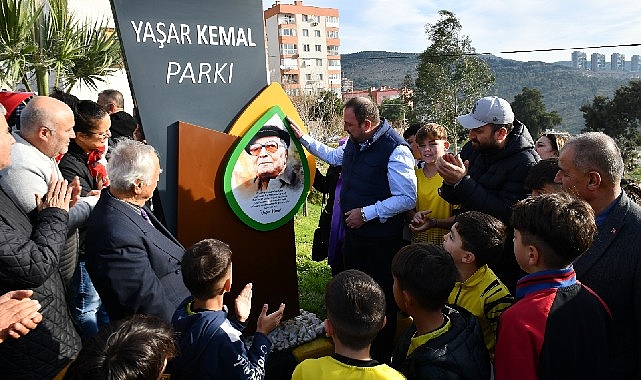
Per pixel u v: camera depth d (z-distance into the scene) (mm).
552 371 1473
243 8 3193
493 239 2076
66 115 2307
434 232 3258
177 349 1448
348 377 1502
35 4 7160
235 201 3043
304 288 4543
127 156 2111
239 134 3070
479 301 2102
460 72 34875
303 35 64938
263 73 3273
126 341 1200
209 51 3045
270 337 3250
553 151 3463
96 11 12227
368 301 1551
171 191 2891
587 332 1521
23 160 2172
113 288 2021
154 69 2848
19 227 1931
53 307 2025
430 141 3281
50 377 1981
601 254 1706
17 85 7566
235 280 3139
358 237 3141
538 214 1563
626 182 2217
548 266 1573
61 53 7184
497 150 2768
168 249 2213
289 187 3334
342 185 3299
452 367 1617
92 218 2137
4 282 1821
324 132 17266
